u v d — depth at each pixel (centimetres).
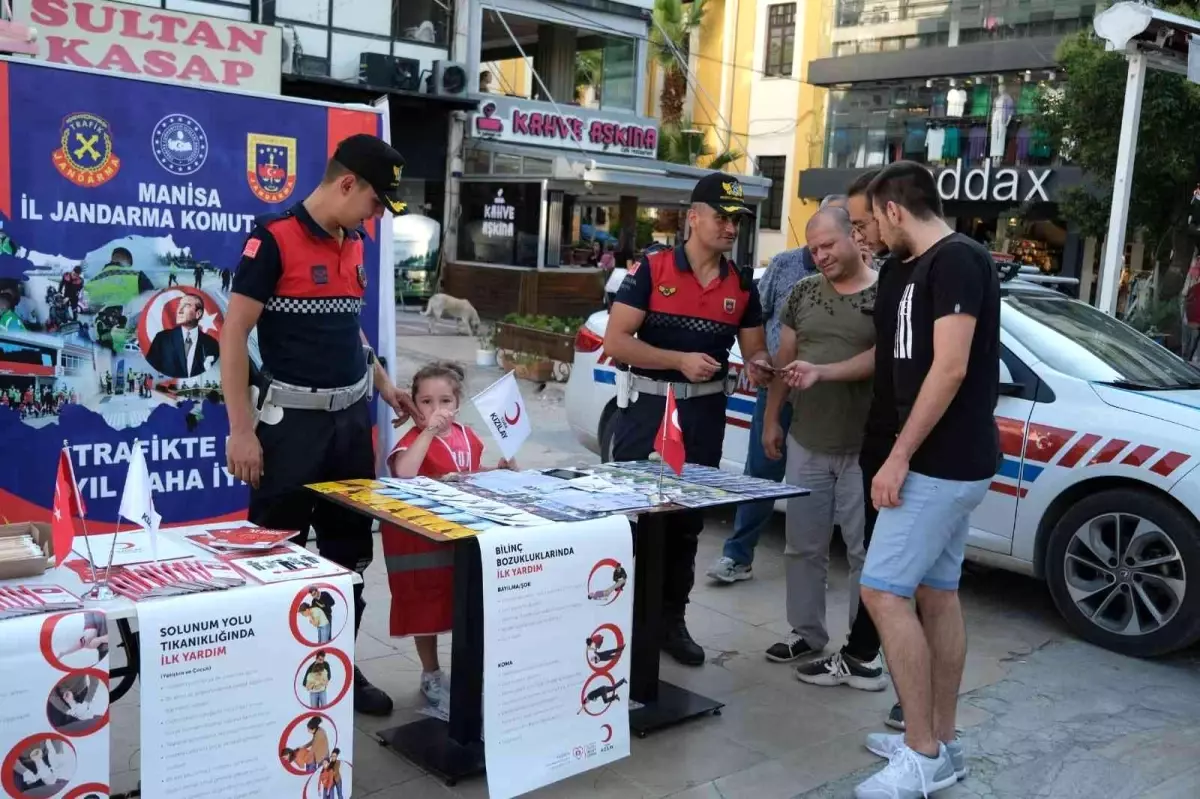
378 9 1705
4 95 426
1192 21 657
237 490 500
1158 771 362
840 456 420
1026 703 413
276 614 259
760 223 2542
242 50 1095
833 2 2206
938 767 332
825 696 413
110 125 451
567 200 1825
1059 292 596
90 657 235
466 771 329
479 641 339
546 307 1680
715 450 434
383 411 536
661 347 422
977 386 320
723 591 535
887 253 434
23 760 229
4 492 443
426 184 1833
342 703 273
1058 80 1855
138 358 468
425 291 1827
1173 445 441
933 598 345
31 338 442
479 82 1980
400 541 357
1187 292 1256
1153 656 459
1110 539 467
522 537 301
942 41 2025
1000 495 495
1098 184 1357
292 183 500
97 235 453
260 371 351
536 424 917
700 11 2584
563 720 319
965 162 1992
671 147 2367
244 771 258
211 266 482
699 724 383
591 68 2139
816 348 420
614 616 328
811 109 2417
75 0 967
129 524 471
